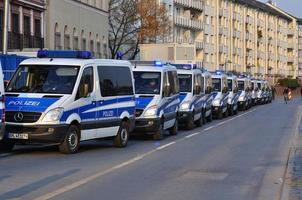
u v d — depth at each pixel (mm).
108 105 17281
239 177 12297
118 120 17812
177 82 23938
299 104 67375
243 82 49062
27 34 40938
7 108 15180
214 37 98500
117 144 18047
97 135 16844
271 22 132250
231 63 104938
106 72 17344
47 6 44312
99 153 16312
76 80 15867
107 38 59094
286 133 24344
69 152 15781
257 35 121750
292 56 145625
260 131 25484
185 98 26000
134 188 10750
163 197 9922
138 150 17328
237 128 27422
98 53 56125
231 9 106562
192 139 21406
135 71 21328
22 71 16172
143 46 35656
